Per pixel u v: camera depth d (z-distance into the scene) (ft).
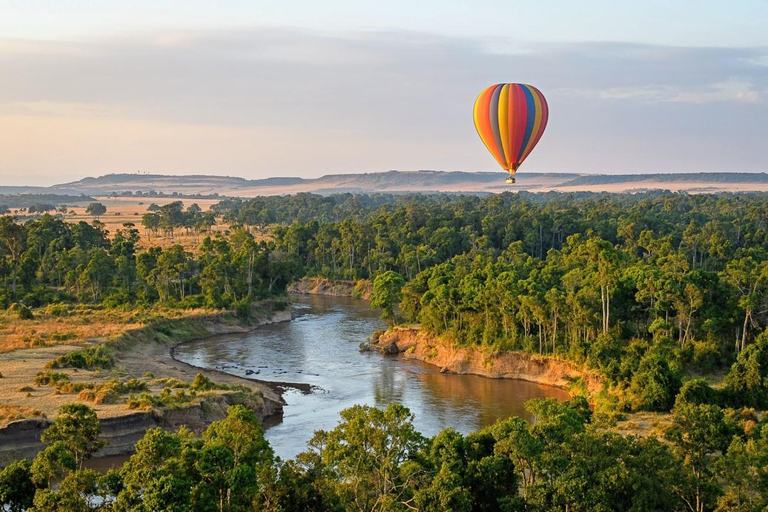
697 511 164.86
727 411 242.58
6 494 155.02
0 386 275.18
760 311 323.16
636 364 287.69
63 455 158.92
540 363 337.93
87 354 328.90
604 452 169.37
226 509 150.41
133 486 142.82
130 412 245.45
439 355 375.25
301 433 260.42
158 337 416.67
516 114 294.66
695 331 328.90
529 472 186.19
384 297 429.38
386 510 152.66
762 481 157.69
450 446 176.65
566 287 391.04
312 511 162.81
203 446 160.56
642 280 345.51
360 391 319.68
